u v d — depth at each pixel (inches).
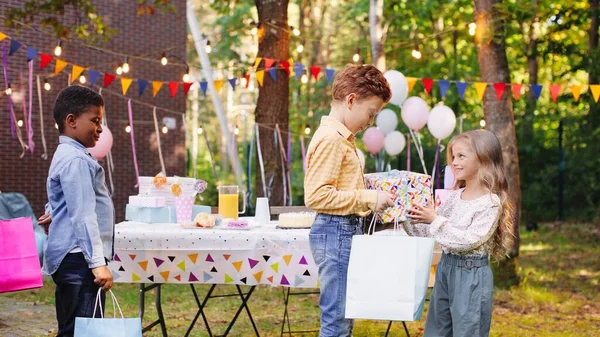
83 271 108.7
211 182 631.8
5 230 120.0
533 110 600.4
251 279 144.3
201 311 169.6
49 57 233.6
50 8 317.1
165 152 443.2
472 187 122.3
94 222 107.7
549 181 582.9
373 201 106.0
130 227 151.4
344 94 110.2
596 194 565.3
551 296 255.3
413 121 256.2
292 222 149.9
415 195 117.6
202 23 949.2
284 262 143.3
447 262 121.6
